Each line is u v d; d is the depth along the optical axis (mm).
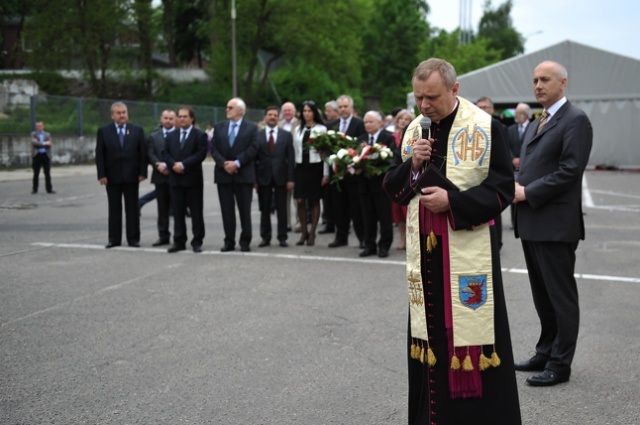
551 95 4961
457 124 3445
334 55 47656
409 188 3502
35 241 10805
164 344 5750
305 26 46250
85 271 8586
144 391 4754
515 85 25469
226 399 4621
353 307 6910
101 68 42250
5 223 12766
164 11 50188
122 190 10398
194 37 55688
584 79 26500
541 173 4977
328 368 5199
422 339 3496
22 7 46250
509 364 3459
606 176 24375
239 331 6109
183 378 4996
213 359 5395
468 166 3396
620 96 26266
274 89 51312
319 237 11641
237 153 9984
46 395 4676
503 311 3480
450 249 3412
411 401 3623
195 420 4285
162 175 10516
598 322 6375
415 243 3506
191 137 9953
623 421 4254
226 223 10070
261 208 10641
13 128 26672
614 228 12297
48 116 28359
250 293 7492
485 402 3402
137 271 8609
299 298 7273
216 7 47156
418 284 3492
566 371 4887
